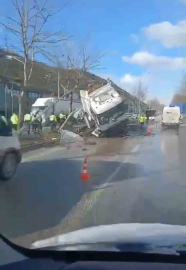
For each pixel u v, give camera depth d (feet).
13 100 97.14
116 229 12.40
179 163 43.62
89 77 136.77
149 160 46.80
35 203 23.89
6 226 18.76
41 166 41.73
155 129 129.39
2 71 101.40
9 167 32.19
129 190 28.17
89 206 23.16
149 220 20.03
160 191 27.78
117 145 69.56
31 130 83.15
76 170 38.52
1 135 31.81
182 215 21.07
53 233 17.63
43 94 138.21
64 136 78.43
